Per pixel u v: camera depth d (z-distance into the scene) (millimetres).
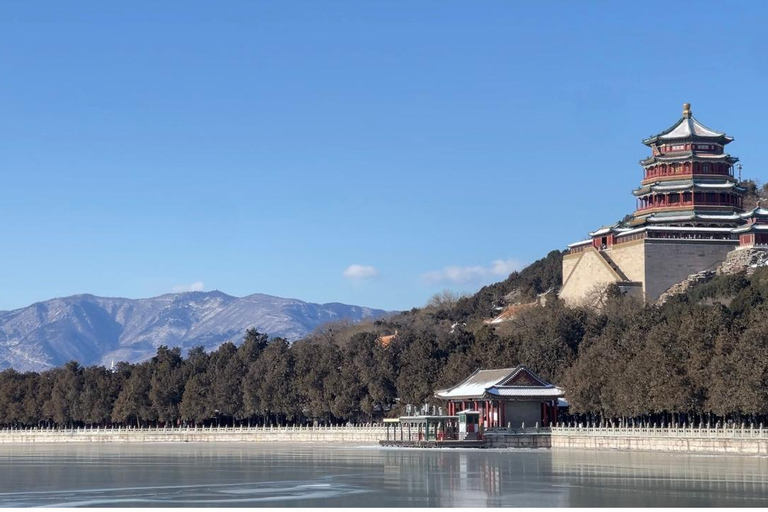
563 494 123250
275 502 120750
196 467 181750
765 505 110188
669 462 170375
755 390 183250
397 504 116750
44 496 130875
